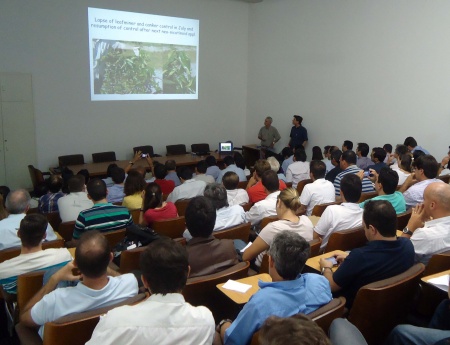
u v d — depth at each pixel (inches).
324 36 306.7
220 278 82.0
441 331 67.7
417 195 141.9
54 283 73.9
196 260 88.7
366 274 80.6
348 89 295.0
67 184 170.2
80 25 288.4
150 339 52.7
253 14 364.8
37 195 189.6
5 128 273.0
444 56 237.8
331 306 64.2
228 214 125.3
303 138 327.0
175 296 56.7
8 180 280.7
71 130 297.7
